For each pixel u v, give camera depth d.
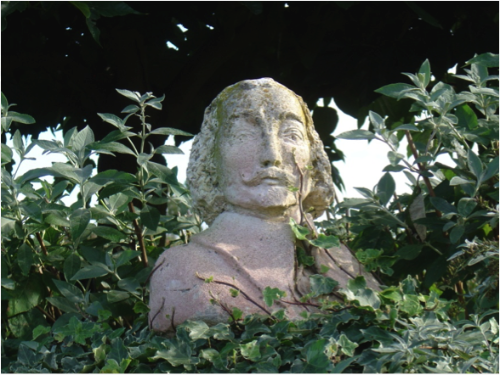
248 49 4.48
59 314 3.12
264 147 2.48
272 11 4.07
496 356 2.08
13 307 2.80
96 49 4.33
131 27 3.98
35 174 2.60
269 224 2.45
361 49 4.27
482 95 2.98
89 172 2.68
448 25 4.21
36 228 2.76
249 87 2.59
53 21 4.13
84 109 4.51
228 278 2.28
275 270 2.33
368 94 4.32
